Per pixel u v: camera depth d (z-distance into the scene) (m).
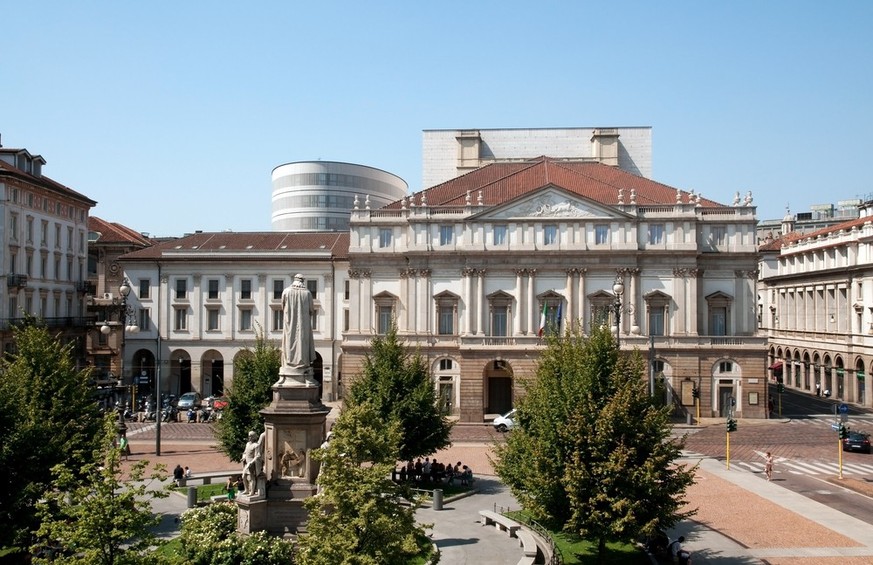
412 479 48.38
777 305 119.50
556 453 30.41
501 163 102.56
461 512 41.12
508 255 84.00
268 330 96.44
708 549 34.53
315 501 23.30
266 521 30.05
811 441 66.94
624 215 82.81
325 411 31.72
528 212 84.25
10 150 84.75
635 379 31.91
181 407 85.81
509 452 36.06
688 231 83.06
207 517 26.09
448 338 84.50
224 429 47.47
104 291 106.31
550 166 95.88
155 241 124.38
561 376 33.41
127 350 97.31
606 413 29.16
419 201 88.12
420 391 47.22
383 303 87.12
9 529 27.45
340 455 23.50
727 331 84.62
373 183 153.62
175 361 97.44
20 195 82.75
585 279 83.50
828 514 40.97
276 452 31.20
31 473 29.16
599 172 97.25
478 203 85.50
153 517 22.75
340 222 149.00
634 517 28.16
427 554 32.66
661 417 30.31
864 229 90.94
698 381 81.88
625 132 110.56
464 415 81.69
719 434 70.81
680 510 41.50
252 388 47.06
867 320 90.00
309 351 32.53
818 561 32.78
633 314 82.44
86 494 21.42
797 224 166.88
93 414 38.41
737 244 84.69
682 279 83.06
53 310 90.62
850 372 93.38
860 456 59.81
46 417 35.53
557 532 34.38
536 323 83.75
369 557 21.66
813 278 104.50
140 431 72.12
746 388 81.62
